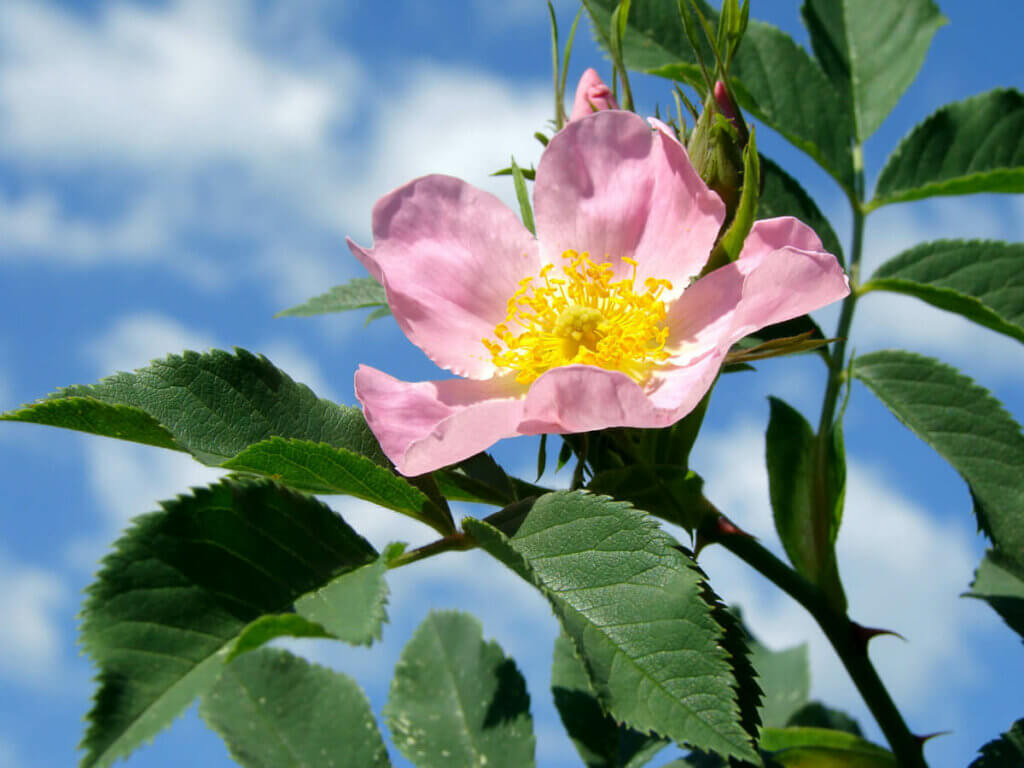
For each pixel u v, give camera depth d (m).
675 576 0.17
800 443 0.21
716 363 0.18
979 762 0.20
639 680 0.17
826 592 0.20
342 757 0.19
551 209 0.20
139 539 0.16
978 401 0.21
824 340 0.19
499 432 0.18
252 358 0.19
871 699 0.20
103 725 0.16
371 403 0.19
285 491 0.17
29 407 0.18
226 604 0.16
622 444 0.19
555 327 0.20
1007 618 0.21
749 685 0.17
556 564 0.17
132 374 0.18
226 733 0.19
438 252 0.20
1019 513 0.21
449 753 0.19
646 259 0.20
